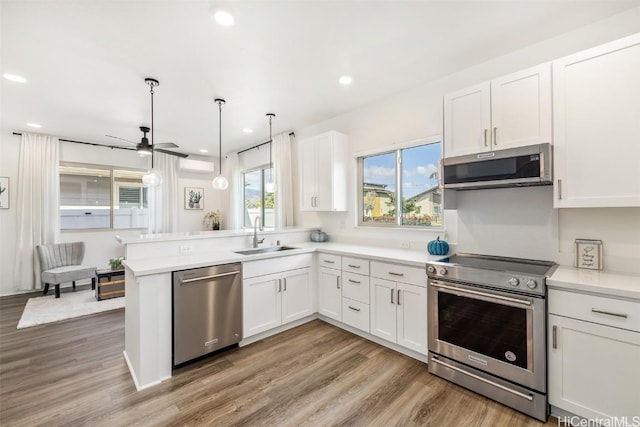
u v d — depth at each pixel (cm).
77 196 517
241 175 624
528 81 204
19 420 178
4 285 452
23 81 283
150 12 185
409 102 315
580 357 167
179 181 636
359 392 207
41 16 188
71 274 440
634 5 189
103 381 220
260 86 302
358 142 371
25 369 238
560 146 192
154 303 220
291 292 316
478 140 227
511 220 242
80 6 179
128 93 315
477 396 202
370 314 284
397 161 337
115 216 554
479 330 205
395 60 254
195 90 309
